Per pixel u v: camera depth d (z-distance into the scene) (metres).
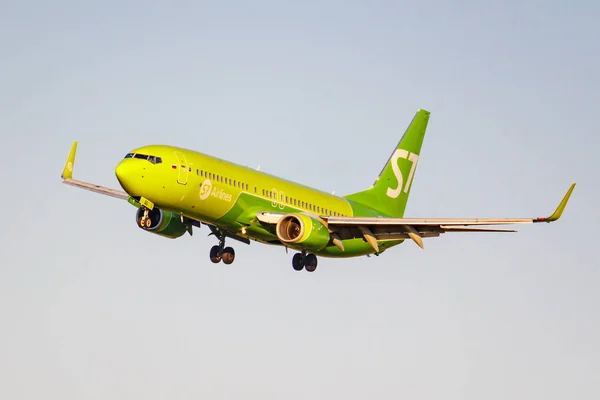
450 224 166.12
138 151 161.25
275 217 171.12
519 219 159.38
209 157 169.00
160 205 162.50
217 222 170.75
